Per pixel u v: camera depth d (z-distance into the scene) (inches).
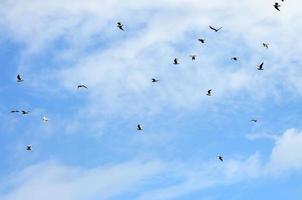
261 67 4788.4
